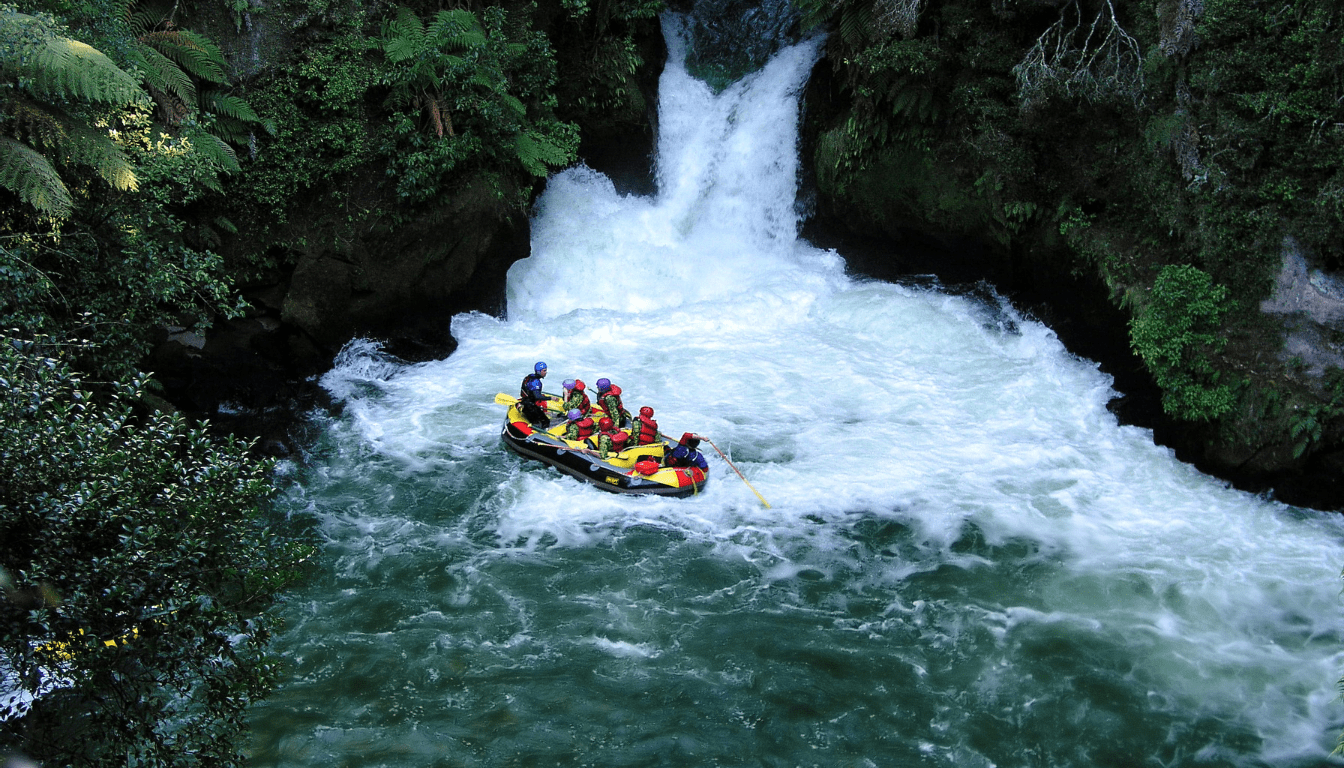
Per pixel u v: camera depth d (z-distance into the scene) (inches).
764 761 312.5
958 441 520.7
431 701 335.6
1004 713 335.9
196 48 512.1
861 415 547.2
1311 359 459.2
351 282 576.4
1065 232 584.4
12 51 354.3
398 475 486.3
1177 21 502.0
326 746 313.1
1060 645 368.5
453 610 386.6
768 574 412.8
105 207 420.8
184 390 525.7
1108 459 506.0
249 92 546.6
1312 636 373.1
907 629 378.9
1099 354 584.7
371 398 563.8
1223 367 485.4
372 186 573.9
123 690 208.5
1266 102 471.5
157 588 203.2
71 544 198.2
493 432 526.6
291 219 559.8
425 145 573.0
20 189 358.0
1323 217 453.7
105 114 414.6
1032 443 519.8
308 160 555.2
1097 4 581.0
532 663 356.5
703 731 324.5
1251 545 432.5
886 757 315.3
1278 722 331.6
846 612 389.4
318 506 458.6
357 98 562.3
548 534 439.5
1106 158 577.0
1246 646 367.9
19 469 193.2
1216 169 489.1
